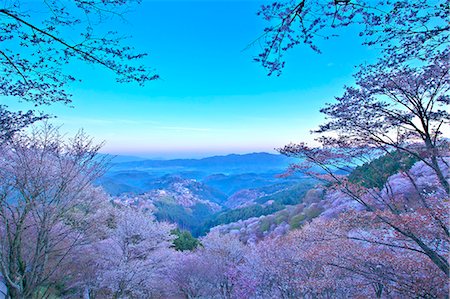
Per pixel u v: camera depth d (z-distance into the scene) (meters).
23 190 7.74
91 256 12.28
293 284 11.74
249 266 15.94
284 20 3.12
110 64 3.79
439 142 5.72
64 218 9.20
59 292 11.58
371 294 8.42
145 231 16.70
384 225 6.44
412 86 5.16
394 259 6.71
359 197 6.65
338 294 10.52
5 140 5.35
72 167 8.56
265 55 3.42
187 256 21.48
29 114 5.23
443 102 5.21
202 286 18.38
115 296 14.70
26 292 7.73
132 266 14.92
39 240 8.01
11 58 3.76
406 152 6.05
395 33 3.60
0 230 8.12
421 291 6.20
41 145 8.34
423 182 7.05
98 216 10.55
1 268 7.42
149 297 18.44
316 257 8.81
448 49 4.21
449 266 5.37
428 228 5.66
